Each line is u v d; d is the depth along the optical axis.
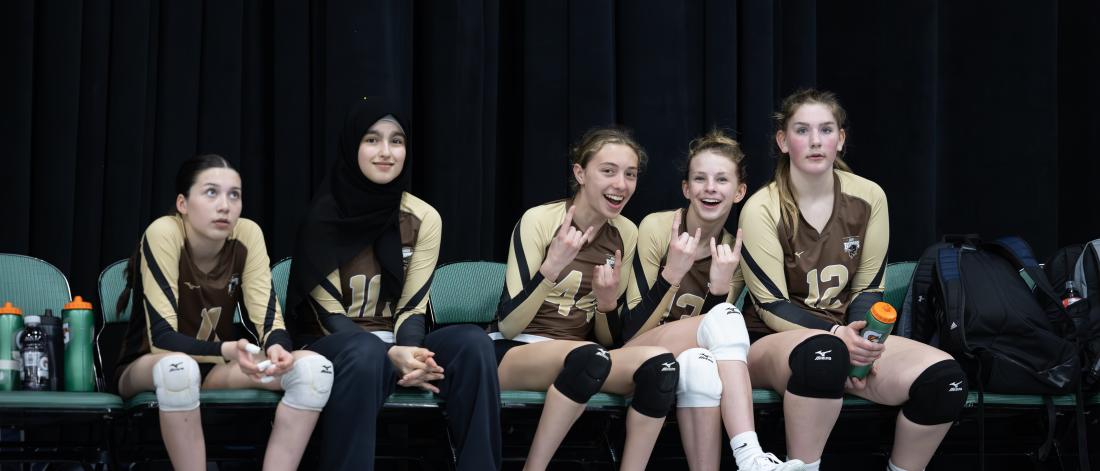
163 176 3.27
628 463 2.64
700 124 3.67
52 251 3.15
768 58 3.68
